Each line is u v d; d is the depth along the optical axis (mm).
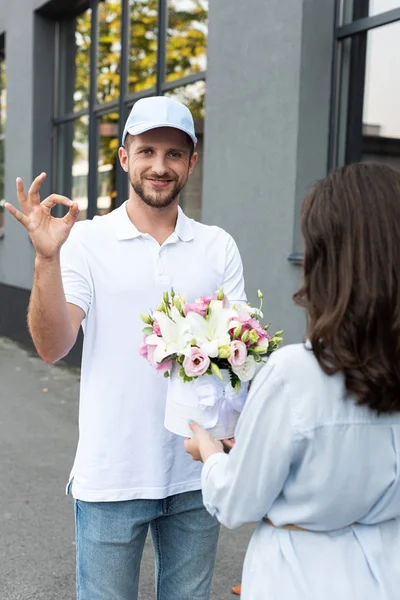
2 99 11141
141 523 1862
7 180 10086
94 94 8242
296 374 1248
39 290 1623
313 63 4449
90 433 1833
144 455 1829
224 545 3445
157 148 1860
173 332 1633
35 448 4918
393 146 4180
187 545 1936
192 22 6090
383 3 4230
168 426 1664
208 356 1582
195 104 6035
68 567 3186
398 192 1232
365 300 1192
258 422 1261
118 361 1821
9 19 9844
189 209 6062
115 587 1843
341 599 1237
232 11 5055
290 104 4496
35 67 9086
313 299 1262
